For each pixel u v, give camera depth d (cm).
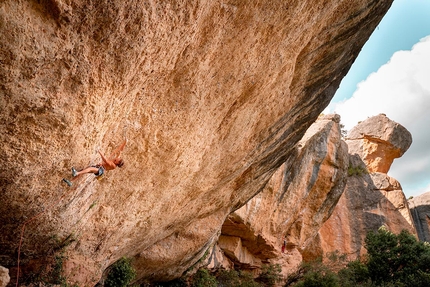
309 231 3162
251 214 2473
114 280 1255
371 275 2769
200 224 1698
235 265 2719
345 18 1137
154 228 1242
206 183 1280
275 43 948
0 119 517
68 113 566
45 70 508
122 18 531
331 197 3247
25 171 595
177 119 858
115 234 1020
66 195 716
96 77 570
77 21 498
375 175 4206
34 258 804
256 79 1001
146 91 736
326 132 3256
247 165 1461
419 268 2623
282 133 1455
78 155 643
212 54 804
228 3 737
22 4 445
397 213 3934
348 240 3831
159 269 1658
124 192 916
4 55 461
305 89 1325
